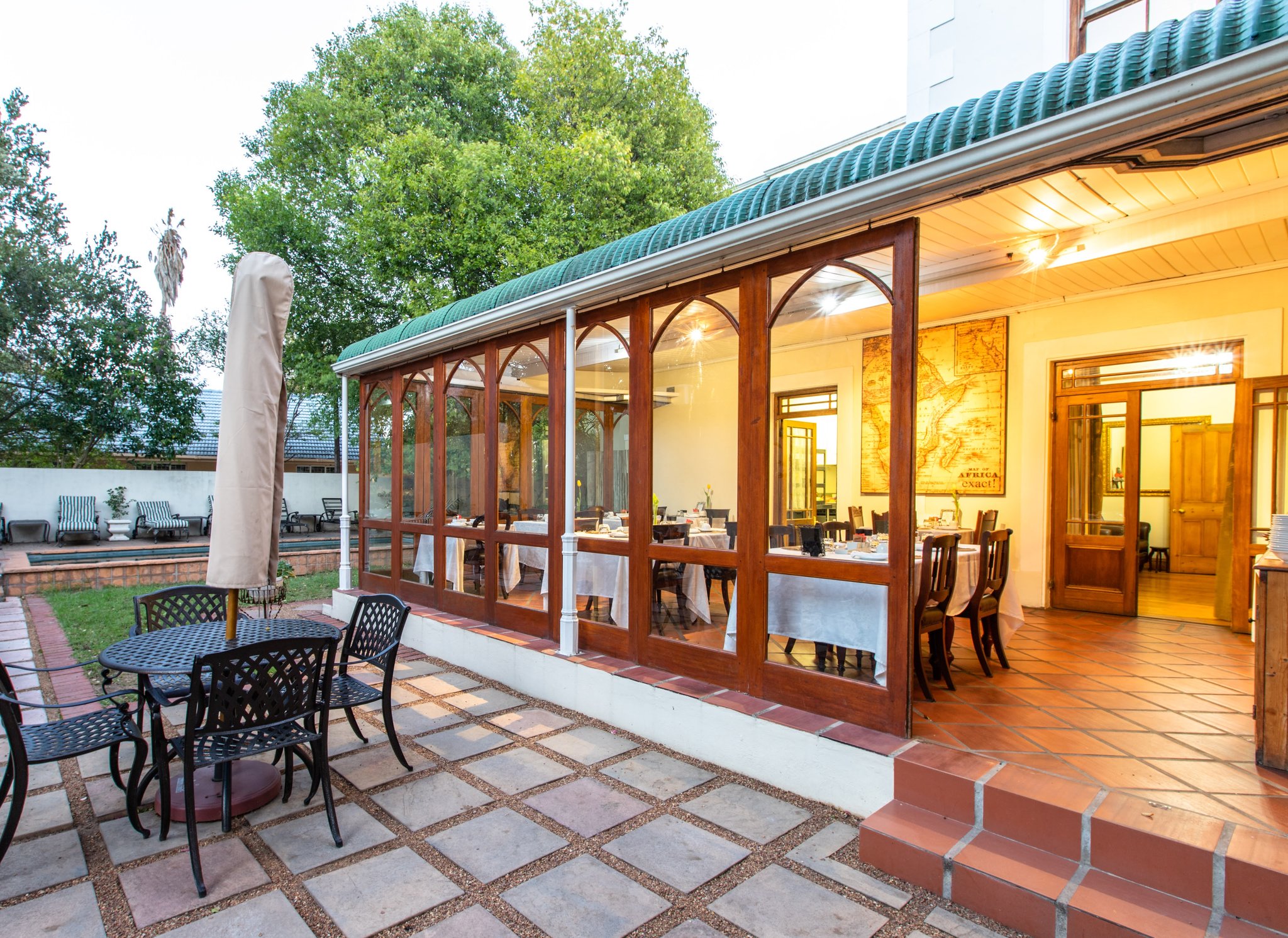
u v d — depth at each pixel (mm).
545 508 4941
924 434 6742
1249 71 1842
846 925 2123
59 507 14414
